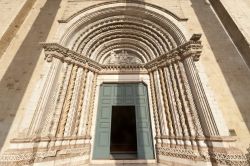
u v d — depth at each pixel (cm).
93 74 741
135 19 779
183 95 562
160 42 741
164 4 764
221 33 711
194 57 559
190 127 500
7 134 515
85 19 722
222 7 727
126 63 808
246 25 637
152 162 575
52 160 462
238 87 579
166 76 655
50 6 834
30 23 756
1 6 718
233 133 498
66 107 582
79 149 561
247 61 612
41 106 496
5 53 647
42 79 540
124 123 1281
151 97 702
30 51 676
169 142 557
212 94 488
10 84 598
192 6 830
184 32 642
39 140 459
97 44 794
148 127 654
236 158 377
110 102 720
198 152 452
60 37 632
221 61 640
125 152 896
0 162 400
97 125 667
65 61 628
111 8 748
